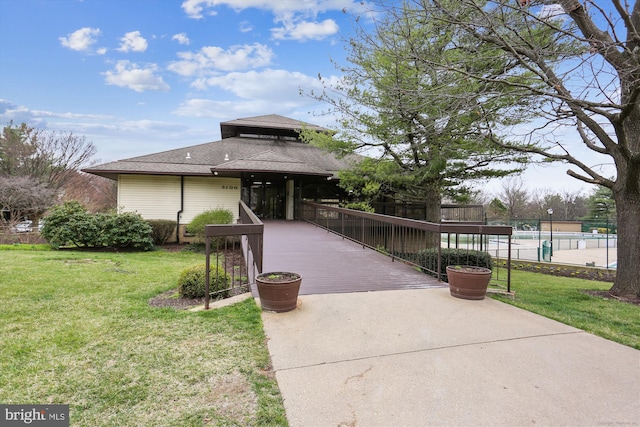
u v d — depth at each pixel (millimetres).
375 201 14375
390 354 2773
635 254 5660
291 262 6523
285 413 1987
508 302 4445
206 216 12445
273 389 2250
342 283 5062
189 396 2174
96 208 20109
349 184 10805
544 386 2307
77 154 22750
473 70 6238
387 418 1933
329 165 16531
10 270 6145
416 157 9555
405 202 14453
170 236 13711
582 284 7426
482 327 3443
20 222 15234
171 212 14070
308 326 3369
